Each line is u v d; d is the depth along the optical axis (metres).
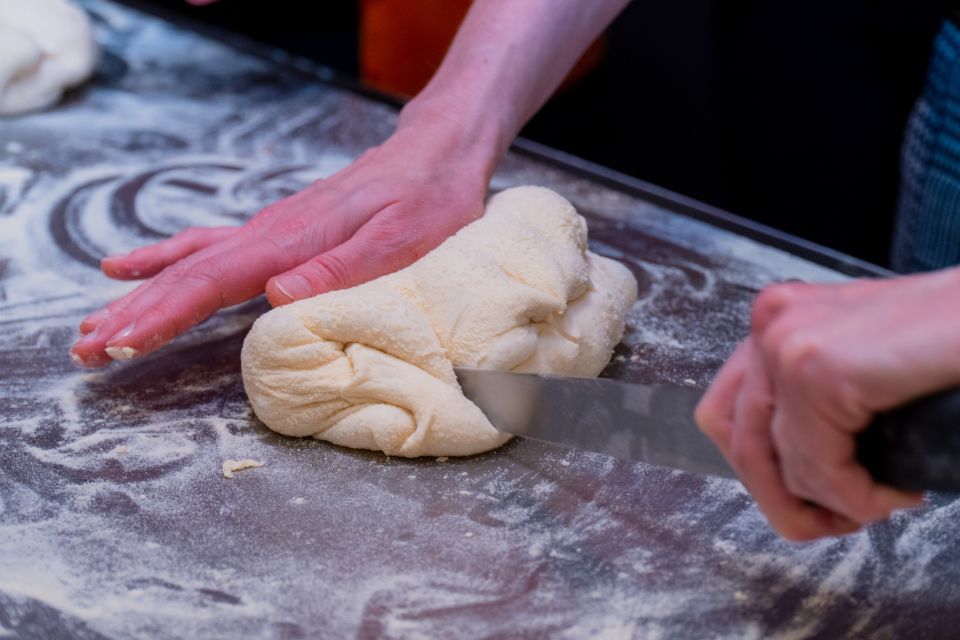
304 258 1.10
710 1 1.93
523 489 0.98
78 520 0.93
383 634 0.82
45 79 1.77
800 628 0.83
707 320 1.26
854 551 0.91
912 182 1.63
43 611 0.83
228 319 1.25
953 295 0.62
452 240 1.09
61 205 1.49
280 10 2.69
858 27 1.88
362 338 1.01
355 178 1.16
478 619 0.84
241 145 1.70
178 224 1.46
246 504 0.95
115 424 1.06
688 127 2.07
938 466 0.62
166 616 0.83
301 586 0.86
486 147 1.23
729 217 1.47
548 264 1.07
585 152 2.37
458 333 1.02
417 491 0.97
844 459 0.66
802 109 1.98
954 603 0.86
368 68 2.15
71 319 1.24
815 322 0.63
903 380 0.60
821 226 2.08
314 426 1.02
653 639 0.82
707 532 0.93
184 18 2.18
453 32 2.02
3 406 1.09
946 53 1.52
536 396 0.97
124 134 1.72
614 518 0.95
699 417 0.73
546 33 1.32
